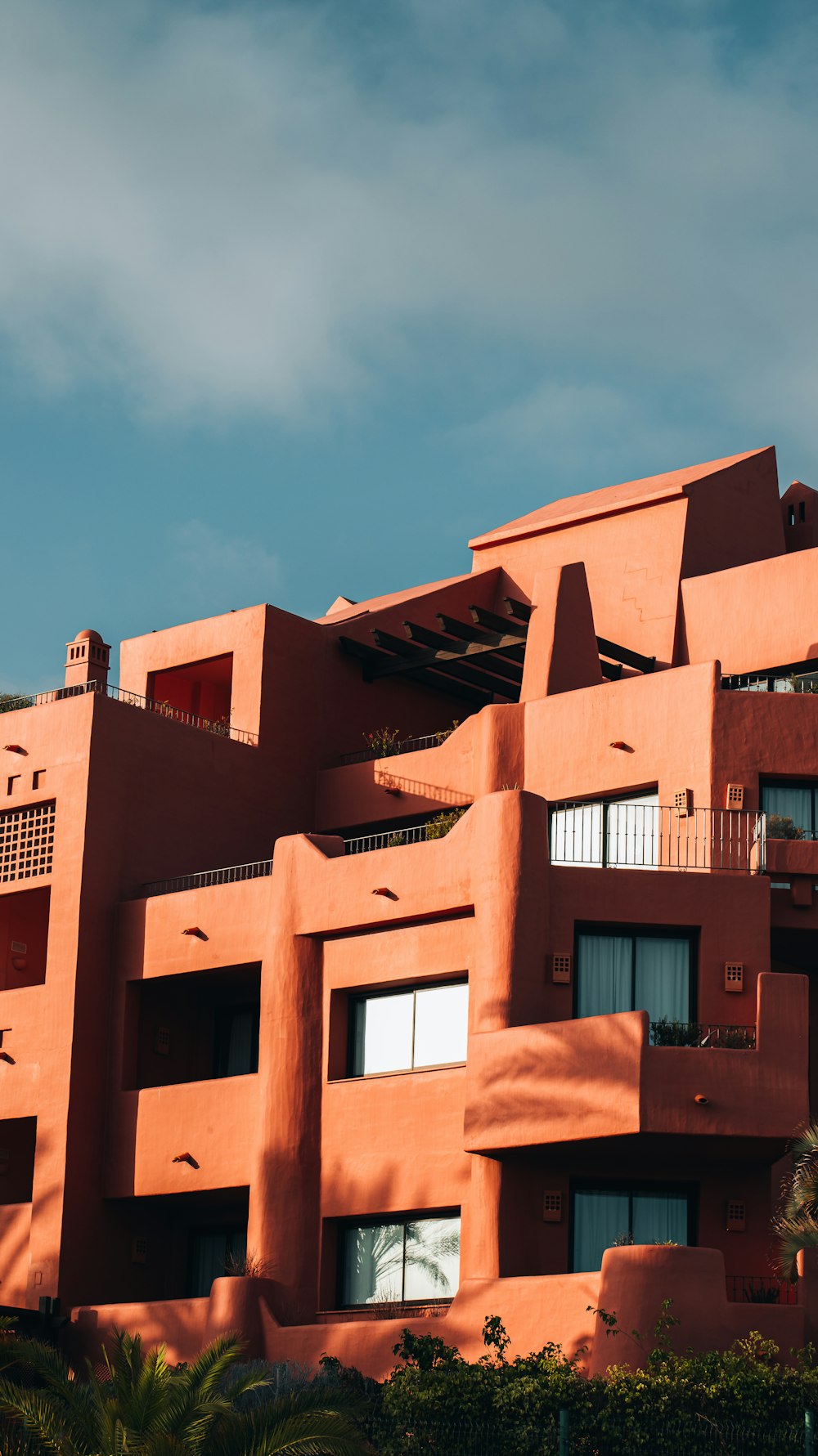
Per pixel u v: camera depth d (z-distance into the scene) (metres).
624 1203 31.91
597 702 36.75
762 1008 30.44
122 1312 34.56
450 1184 32.47
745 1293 30.67
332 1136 34.19
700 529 43.34
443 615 42.53
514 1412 26.05
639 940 32.84
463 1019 33.56
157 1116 36.47
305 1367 30.17
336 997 35.00
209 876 40.06
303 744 42.78
